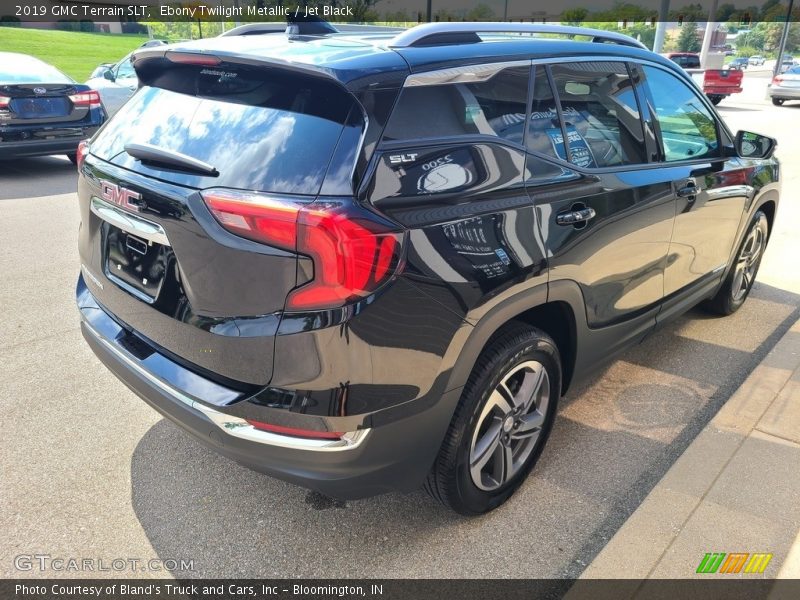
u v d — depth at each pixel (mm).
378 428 1964
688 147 3463
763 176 4176
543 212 2363
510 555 2400
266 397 1908
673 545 2412
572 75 2650
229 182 1930
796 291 5062
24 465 2793
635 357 3947
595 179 2645
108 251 2453
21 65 8438
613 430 3188
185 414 2096
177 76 2398
